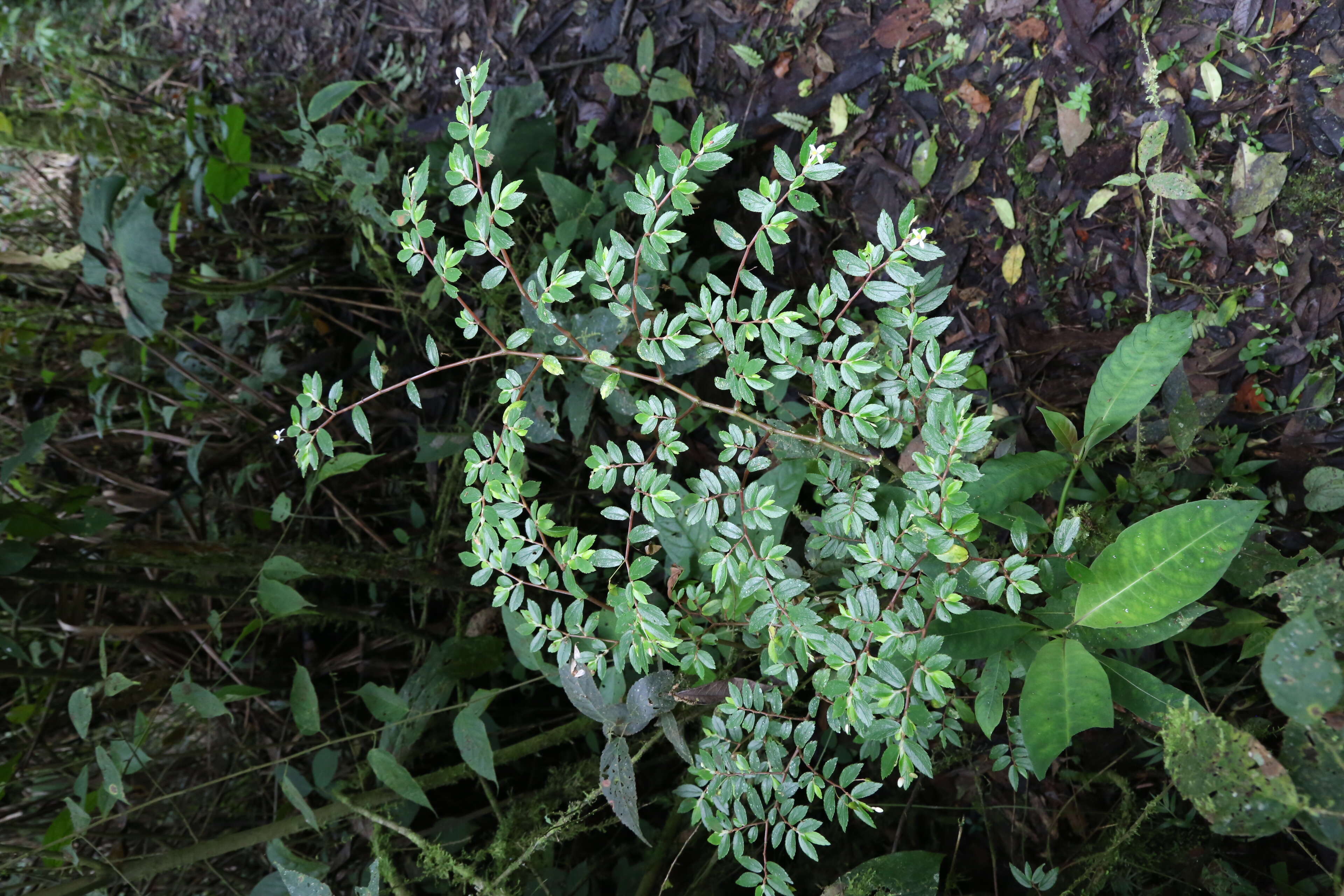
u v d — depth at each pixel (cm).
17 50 151
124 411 139
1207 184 117
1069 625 90
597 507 129
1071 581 93
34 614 121
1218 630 103
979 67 124
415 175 87
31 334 130
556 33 140
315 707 106
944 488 81
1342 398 114
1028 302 124
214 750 125
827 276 129
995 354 125
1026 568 81
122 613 127
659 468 129
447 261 85
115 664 124
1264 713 110
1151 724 90
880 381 98
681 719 104
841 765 119
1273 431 116
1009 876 118
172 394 138
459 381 136
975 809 118
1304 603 77
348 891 121
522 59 141
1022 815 118
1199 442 116
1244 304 117
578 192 120
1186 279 118
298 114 134
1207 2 116
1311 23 113
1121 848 109
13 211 141
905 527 83
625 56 137
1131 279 120
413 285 136
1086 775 115
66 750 121
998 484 97
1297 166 114
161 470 136
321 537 137
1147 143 117
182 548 116
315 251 141
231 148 124
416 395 88
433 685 113
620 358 114
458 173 84
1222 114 116
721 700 91
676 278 120
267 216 140
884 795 122
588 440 130
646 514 86
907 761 81
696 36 135
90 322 131
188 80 153
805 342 83
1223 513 81
